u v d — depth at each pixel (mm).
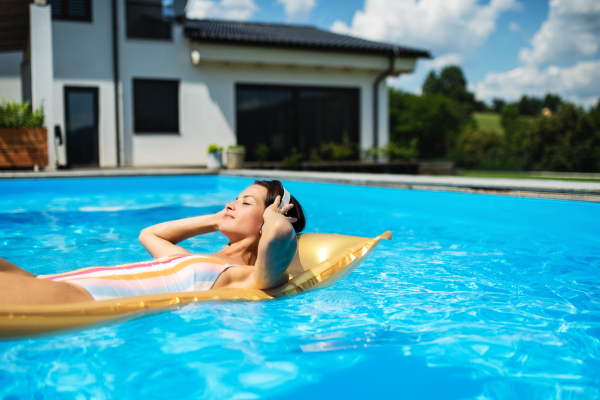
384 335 1522
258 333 1517
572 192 3873
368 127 14461
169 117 12477
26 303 1394
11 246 3154
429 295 2021
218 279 1806
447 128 50344
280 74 13352
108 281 1601
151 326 1552
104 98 11672
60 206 5680
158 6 12031
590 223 3701
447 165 16516
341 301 1899
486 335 1529
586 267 2625
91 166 11711
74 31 11336
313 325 1603
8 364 1275
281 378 1220
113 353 1352
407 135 50031
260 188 2023
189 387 1163
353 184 6184
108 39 11625
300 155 12945
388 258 2875
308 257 2309
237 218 1967
